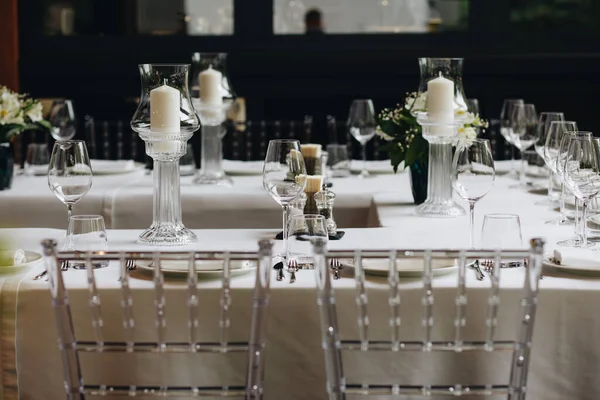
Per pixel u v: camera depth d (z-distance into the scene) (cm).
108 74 676
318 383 232
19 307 230
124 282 190
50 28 671
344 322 232
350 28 664
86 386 195
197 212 391
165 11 668
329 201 309
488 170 277
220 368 227
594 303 228
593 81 664
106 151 573
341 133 674
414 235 310
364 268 243
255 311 191
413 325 231
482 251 187
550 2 656
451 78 349
